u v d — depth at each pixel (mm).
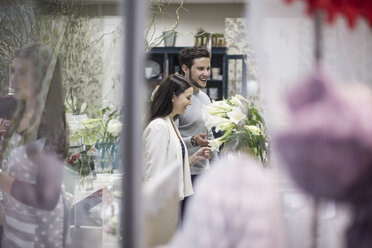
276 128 852
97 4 1672
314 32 876
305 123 810
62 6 1696
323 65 865
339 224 822
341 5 873
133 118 1046
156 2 2312
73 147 1701
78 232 1622
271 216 811
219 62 5398
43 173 1495
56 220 1521
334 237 827
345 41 868
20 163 1497
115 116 1714
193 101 2568
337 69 859
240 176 836
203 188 852
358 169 781
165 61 5453
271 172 858
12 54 1732
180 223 1198
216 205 822
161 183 1145
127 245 1042
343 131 781
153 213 1085
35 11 1743
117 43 1662
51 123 1548
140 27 1023
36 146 1504
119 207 1537
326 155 789
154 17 2322
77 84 1709
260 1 899
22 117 1533
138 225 1042
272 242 800
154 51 5441
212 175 859
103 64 1687
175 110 2180
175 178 1229
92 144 1729
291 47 881
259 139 1408
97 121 1731
